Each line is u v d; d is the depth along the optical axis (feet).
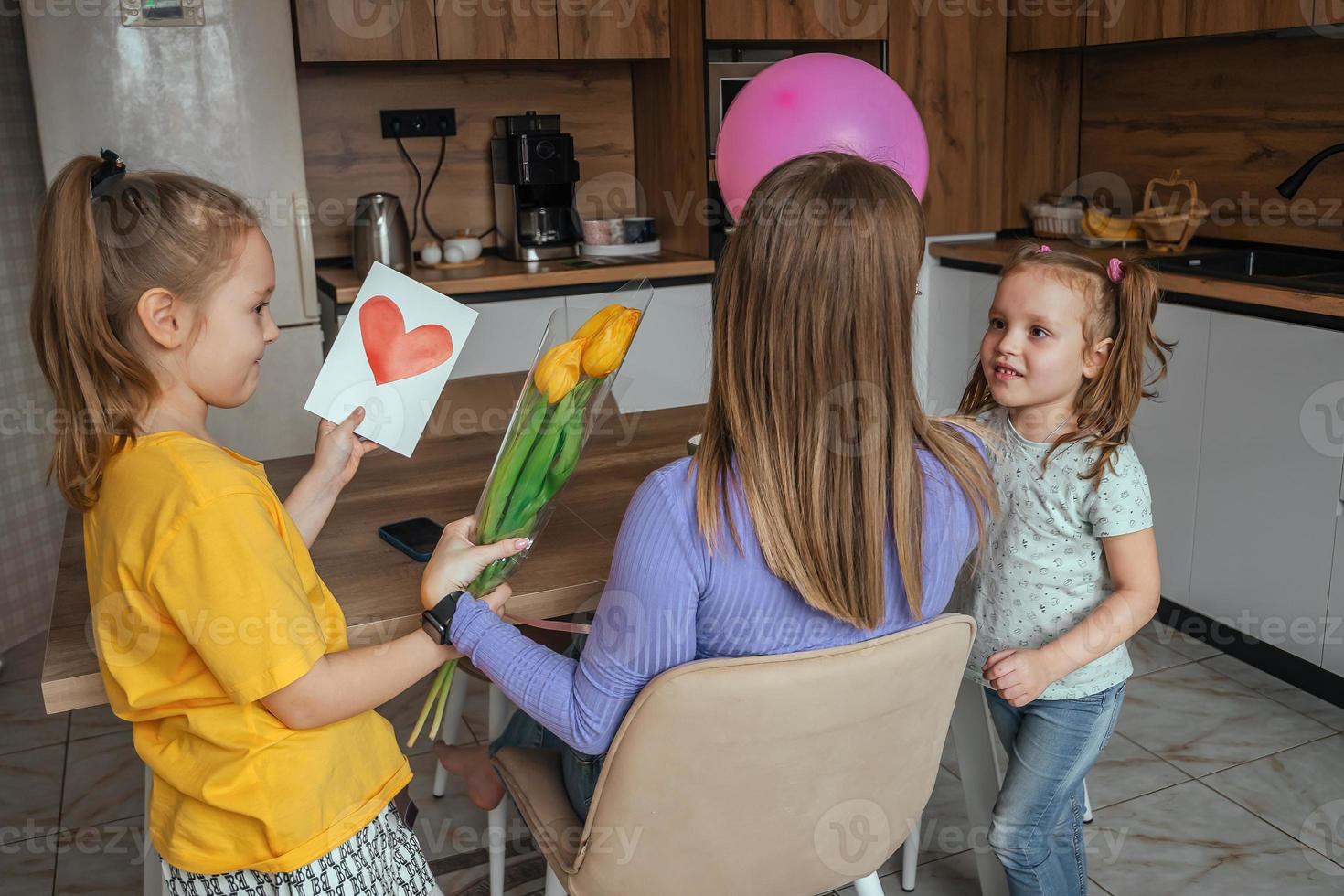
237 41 9.61
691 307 11.73
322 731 3.57
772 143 5.24
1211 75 11.02
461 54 11.10
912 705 3.67
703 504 3.28
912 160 5.39
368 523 5.00
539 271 11.24
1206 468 8.96
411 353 4.42
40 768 7.84
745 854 3.70
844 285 3.17
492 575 4.01
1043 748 5.01
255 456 10.38
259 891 3.58
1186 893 6.21
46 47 9.09
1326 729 7.93
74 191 3.28
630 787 3.52
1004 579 5.07
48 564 10.30
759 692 3.36
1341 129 9.74
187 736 3.49
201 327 3.43
